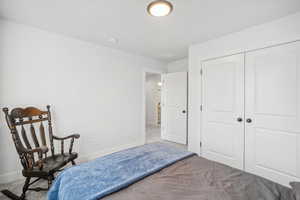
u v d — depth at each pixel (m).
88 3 1.66
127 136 3.51
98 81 3.00
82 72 2.77
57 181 1.22
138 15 1.92
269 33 2.05
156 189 0.98
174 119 4.07
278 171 2.00
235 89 2.41
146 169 1.24
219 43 2.59
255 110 2.20
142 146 1.90
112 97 3.23
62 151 2.17
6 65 2.03
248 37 2.25
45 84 2.36
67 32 2.42
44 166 1.74
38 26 2.22
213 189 0.97
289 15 1.89
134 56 3.63
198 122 2.91
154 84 6.92
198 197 0.89
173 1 1.61
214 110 2.67
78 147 2.74
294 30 1.86
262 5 1.69
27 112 2.00
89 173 1.18
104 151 3.11
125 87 3.46
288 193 0.92
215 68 2.65
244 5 1.69
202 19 2.00
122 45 3.04
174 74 4.07
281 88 1.97
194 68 2.97
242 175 1.16
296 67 1.86
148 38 2.67
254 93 2.21
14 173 2.06
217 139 2.63
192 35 2.53
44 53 2.34
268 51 2.07
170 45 3.03
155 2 1.41
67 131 2.60
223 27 2.24
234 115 2.42
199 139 2.90
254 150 2.21
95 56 2.95
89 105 2.88
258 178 1.12
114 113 3.27
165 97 4.31
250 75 2.24
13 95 2.08
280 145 1.98
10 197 1.69
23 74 2.16
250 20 2.03
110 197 0.90
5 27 2.01
